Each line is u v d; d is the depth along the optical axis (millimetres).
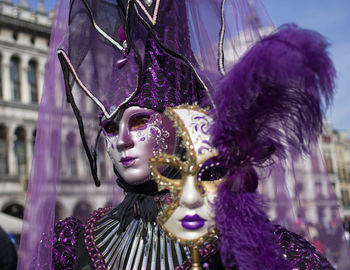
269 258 696
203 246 779
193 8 907
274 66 636
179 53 860
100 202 1137
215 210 718
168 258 818
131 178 846
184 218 726
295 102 689
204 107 819
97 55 912
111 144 884
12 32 15883
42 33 16406
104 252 878
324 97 663
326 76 644
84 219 1113
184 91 884
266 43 663
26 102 15906
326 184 916
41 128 990
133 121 863
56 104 997
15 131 15523
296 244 808
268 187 912
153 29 834
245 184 715
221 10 894
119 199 1166
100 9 914
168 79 875
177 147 862
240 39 915
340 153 28672
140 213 857
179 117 770
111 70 899
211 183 743
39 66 16375
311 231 903
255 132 727
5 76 15562
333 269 811
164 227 748
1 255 2154
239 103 708
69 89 923
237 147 728
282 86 679
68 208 1089
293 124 718
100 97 884
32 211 953
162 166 835
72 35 922
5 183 14969
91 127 1050
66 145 1063
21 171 15422
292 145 726
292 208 903
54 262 927
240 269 692
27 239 946
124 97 850
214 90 786
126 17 818
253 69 656
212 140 730
